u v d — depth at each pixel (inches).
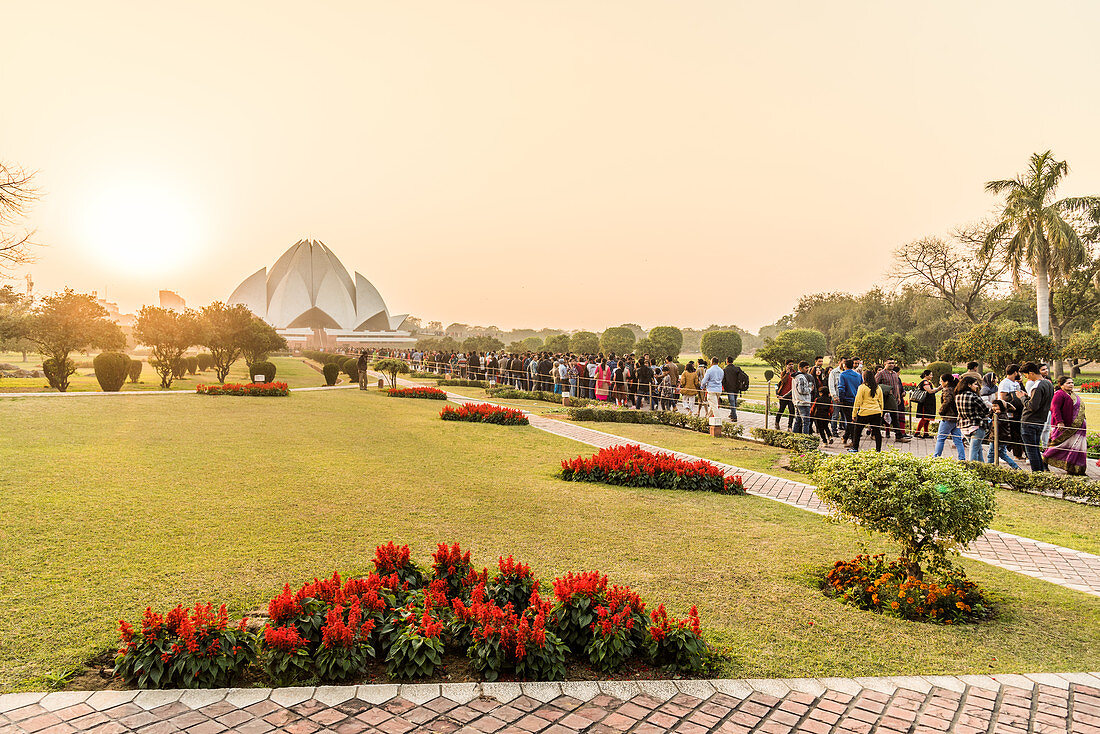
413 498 285.9
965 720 126.0
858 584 191.0
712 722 124.0
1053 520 287.1
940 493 181.2
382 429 502.6
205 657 130.3
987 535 261.9
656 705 129.9
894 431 510.3
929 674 145.0
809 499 318.3
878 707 130.3
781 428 605.0
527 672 139.9
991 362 934.4
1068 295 1336.1
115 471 313.0
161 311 864.3
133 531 222.1
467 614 147.6
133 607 161.5
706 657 147.3
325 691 130.6
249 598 169.8
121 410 554.3
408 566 176.6
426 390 802.2
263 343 1187.9
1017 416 415.8
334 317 3459.6
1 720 114.3
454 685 134.9
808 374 532.7
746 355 4680.1
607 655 142.6
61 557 194.9
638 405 736.3
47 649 139.8
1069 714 128.7
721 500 307.6
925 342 1886.1
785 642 159.0
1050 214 890.7
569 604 152.6
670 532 249.1
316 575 187.6
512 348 2787.9
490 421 570.9
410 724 120.0
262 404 654.5
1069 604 189.5
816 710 129.0
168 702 123.6
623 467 338.6
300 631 140.3
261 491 286.4
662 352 1967.3
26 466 314.5
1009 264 964.6
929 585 184.1
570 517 265.4
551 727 120.6
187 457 356.8
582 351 2287.2
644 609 154.9
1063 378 378.9
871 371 459.8
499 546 224.2
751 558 221.3
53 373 776.9
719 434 529.3
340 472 334.6
